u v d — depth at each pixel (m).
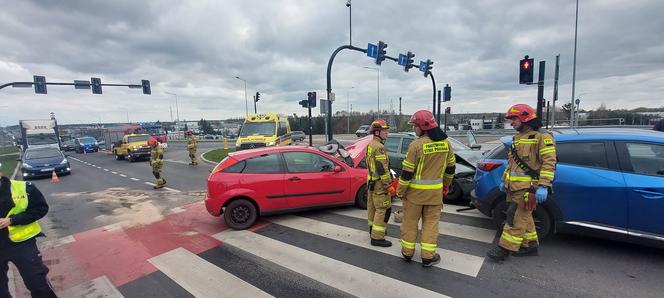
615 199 4.05
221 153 22.41
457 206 6.79
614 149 4.20
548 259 4.13
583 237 4.79
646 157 4.03
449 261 4.18
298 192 6.16
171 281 3.99
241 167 5.95
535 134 3.90
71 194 10.37
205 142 50.72
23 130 26.67
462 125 53.00
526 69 12.08
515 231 4.04
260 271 4.15
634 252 4.25
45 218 7.32
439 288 3.56
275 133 15.62
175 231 5.88
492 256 4.17
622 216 4.03
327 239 5.15
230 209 5.78
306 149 6.46
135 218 6.92
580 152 4.39
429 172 3.93
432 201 3.94
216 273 4.14
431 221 4.00
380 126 4.68
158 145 10.61
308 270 4.12
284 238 5.26
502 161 4.89
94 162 22.77
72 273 4.36
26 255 3.09
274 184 5.98
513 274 3.80
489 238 4.91
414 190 4.00
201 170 15.06
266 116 16.38
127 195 9.62
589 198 4.19
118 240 5.55
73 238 5.79
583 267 3.90
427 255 3.99
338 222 5.97
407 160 3.95
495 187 4.90
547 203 4.46
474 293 3.45
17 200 2.97
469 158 7.36
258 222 6.12
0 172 2.96
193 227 6.08
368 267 4.12
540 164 3.88
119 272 4.31
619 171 4.10
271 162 6.12
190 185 10.98
